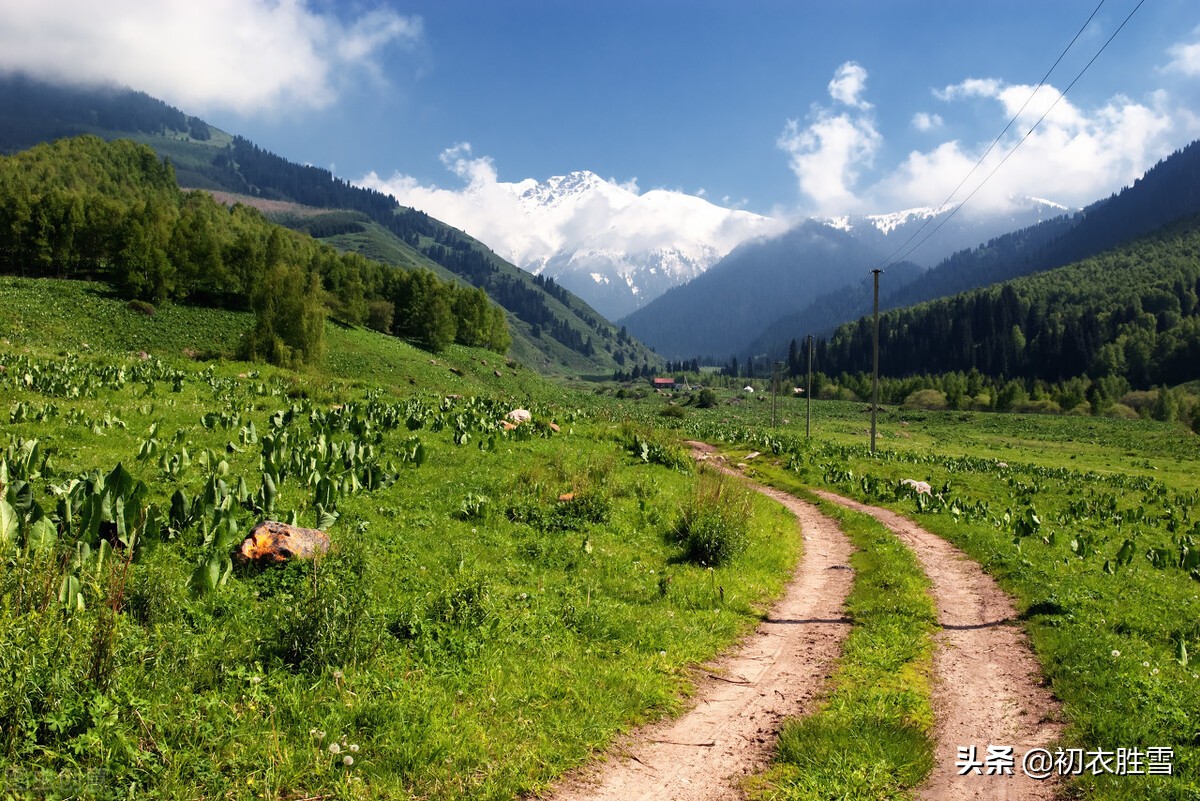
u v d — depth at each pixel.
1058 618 13.07
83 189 183.12
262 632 8.63
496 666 8.92
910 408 155.62
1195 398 157.50
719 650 11.27
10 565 7.89
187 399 28.39
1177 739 8.06
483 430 28.61
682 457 30.41
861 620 13.11
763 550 18.16
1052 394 169.62
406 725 7.12
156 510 11.43
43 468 14.20
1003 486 36.75
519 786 6.58
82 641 6.81
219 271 104.44
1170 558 19.80
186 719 6.43
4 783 5.16
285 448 18.02
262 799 5.75
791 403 166.62
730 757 7.66
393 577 11.55
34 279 96.12
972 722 8.87
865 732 7.97
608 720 8.06
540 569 13.80
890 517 26.48
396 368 101.94
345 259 146.25
